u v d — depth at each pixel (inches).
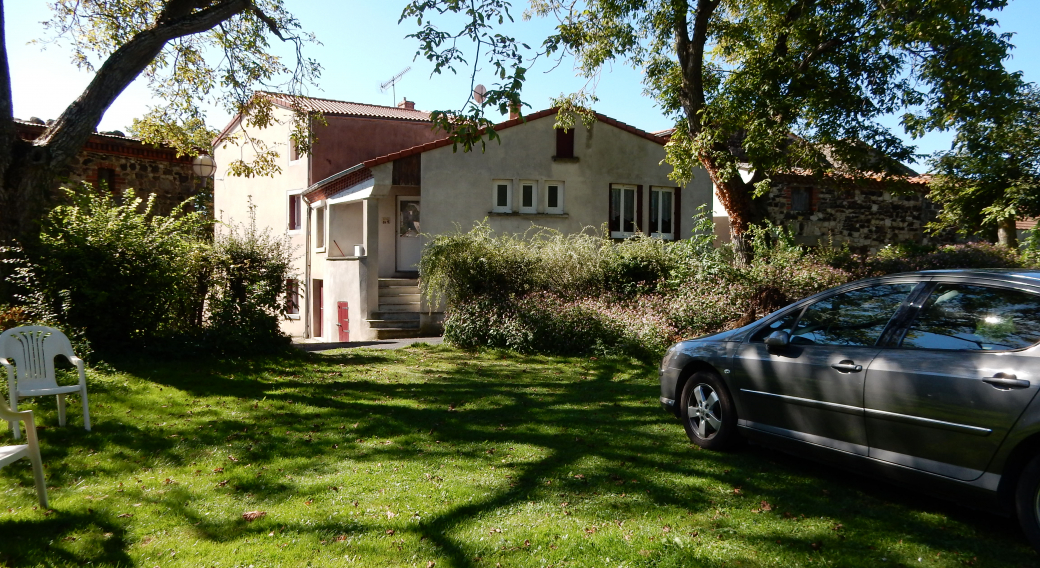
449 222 657.0
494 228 669.9
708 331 432.5
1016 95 474.6
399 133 850.1
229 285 415.5
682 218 744.3
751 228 508.4
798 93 489.7
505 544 141.9
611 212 716.7
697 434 218.5
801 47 503.5
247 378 337.7
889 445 155.7
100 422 246.4
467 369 386.3
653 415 265.6
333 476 190.7
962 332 147.3
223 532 150.9
